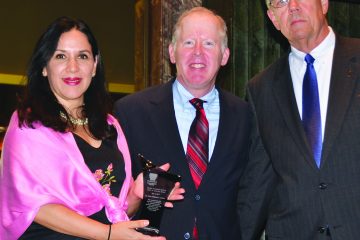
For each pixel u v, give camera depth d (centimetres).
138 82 425
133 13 643
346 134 257
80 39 244
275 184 295
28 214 216
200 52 282
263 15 423
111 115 271
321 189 260
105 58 723
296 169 269
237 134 292
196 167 279
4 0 597
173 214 273
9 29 643
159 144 279
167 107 289
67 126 238
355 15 452
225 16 410
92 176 231
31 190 218
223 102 298
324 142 260
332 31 285
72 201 224
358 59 268
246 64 418
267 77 299
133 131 284
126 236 221
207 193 276
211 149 286
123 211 235
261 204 297
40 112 231
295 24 272
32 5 611
